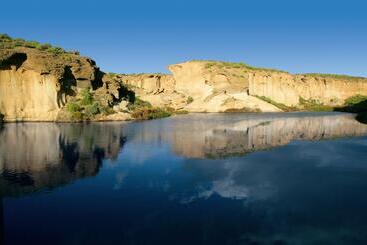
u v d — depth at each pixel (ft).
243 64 567.59
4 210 70.54
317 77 565.94
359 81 573.33
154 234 59.82
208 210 71.10
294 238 58.65
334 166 108.47
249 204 74.69
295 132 198.70
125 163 112.68
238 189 85.30
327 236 59.57
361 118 298.15
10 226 62.59
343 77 597.11
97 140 161.07
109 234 59.57
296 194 81.35
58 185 87.56
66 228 61.82
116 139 165.37
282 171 102.53
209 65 520.42
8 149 134.00
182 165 110.52
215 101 462.60
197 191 83.41
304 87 540.93
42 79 266.16
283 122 269.64
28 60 267.18
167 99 473.26
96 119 273.75
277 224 64.59
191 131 202.39
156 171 102.53
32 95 265.54
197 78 512.63
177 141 161.07
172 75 542.98
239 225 63.82
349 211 71.00
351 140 163.53
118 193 81.30
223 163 113.50
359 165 109.81
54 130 200.34
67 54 296.71
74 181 91.09
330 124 250.37
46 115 264.31
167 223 64.54
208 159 119.75
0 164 108.99
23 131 193.67
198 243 56.75
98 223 64.08
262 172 101.40
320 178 94.84
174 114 393.29
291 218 67.21
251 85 501.15
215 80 493.77
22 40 299.99
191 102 483.10
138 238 58.29
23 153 126.21
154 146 146.41
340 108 489.26
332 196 79.87
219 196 79.87
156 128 219.20
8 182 89.61
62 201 75.72
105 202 75.20
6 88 259.39
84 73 291.99
